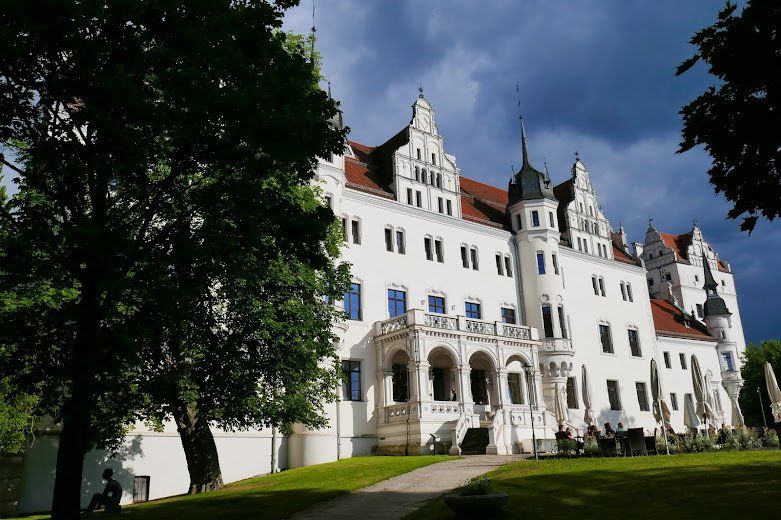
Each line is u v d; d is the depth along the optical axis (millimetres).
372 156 48500
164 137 14438
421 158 46750
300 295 22672
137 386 17969
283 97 12859
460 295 45781
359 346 39031
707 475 17125
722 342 69062
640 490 15844
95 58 11422
